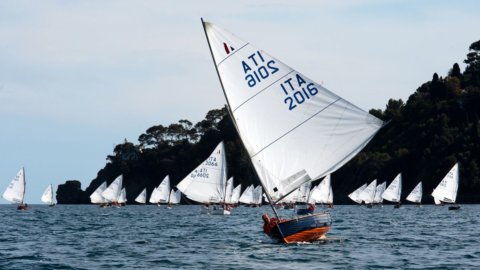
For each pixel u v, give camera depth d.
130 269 47.84
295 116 57.53
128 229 95.69
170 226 103.94
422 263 49.09
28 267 49.50
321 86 57.38
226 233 83.38
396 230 85.88
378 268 46.69
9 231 91.06
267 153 57.19
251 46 56.97
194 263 50.44
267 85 57.19
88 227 102.38
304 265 48.34
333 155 57.31
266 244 64.25
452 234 77.00
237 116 56.66
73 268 48.69
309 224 60.12
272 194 57.41
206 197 163.62
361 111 57.03
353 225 100.38
